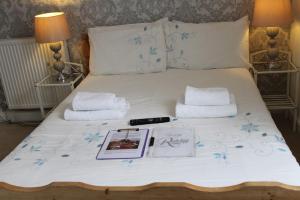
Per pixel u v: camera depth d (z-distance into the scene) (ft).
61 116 7.47
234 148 5.60
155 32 9.70
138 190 4.35
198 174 4.98
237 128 6.25
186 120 6.76
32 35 10.83
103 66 9.86
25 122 11.89
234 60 9.44
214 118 6.73
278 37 9.89
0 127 11.66
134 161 5.45
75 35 10.68
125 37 9.79
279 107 9.48
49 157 5.79
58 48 10.08
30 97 11.48
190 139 5.97
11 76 11.21
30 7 10.50
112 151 5.76
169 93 8.16
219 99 6.77
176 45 9.72
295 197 4.15
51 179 5.13
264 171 4.93
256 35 9.95
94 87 8.97
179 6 9.98
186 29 9.68
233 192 4.22
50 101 11.41
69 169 5.35
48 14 9.99
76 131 6.70
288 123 10.14
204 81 8.70
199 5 9.90
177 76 9.23
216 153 5.49
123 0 10.11
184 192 4.29
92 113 7.13
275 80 10.40
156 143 5.93
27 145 6.30
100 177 5.08
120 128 6.66
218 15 9.95
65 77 10.44
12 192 4.57
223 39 9.46
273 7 8.63
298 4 8.96
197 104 6.84
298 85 9.36
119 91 8.57
